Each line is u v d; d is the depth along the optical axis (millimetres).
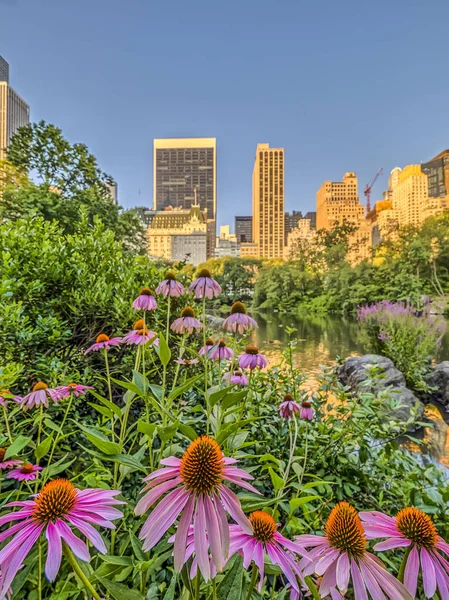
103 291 2449
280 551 571
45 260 2391
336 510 588
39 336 1967
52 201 10469
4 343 1801
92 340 2404
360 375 5691
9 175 11414
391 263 26125
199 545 450
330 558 536
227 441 1025
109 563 685
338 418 1884
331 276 28672
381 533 584
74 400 1805
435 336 7184
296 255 37344
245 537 584
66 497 524
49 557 452
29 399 1127
